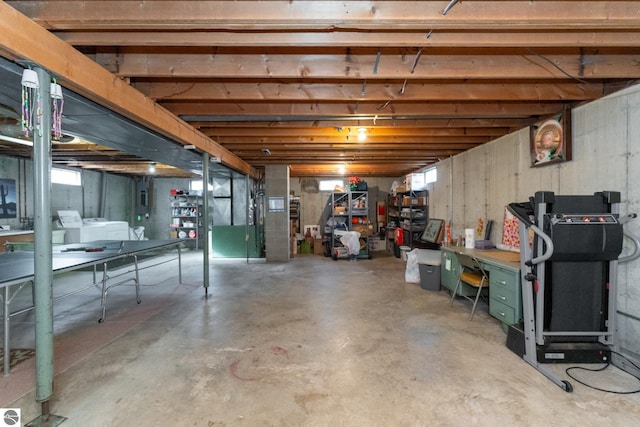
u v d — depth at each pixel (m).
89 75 2.09
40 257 1.78
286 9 1.69
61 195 7.36
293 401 1.96
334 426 1.74
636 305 2.45
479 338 2.91
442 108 3.32
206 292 4.27
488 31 1.95
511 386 2.12
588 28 1.84
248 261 7.00
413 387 2.11
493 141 4.43
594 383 2.15
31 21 1.66
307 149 5.47
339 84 2.85
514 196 3.95
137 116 2.66
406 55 2.35
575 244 2.30
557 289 2.45
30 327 3.21
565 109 3.05
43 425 1.74
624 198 2.52
